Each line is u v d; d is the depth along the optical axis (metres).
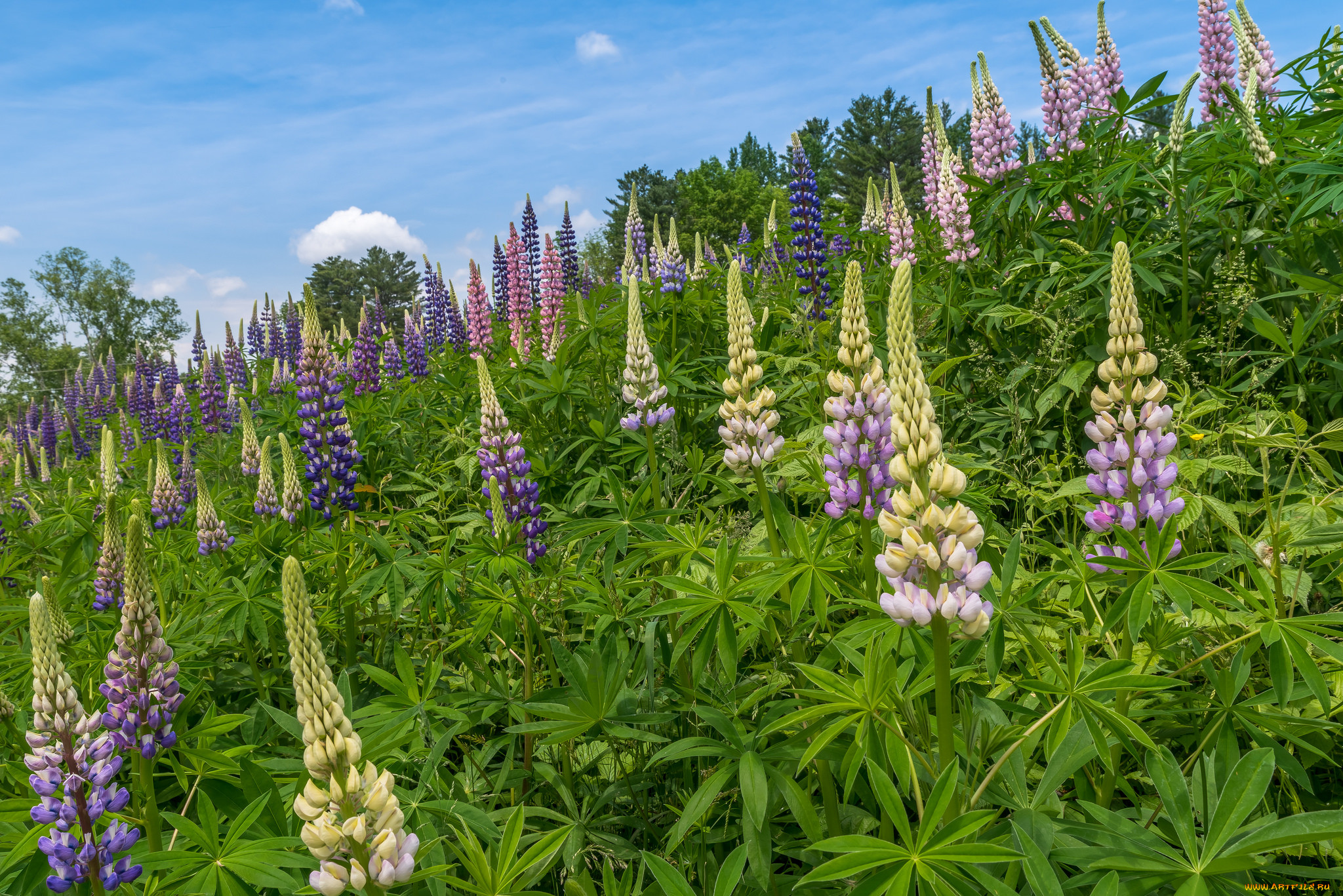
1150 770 2.48
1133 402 3.30
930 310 7.13
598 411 7.64
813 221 7.85
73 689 2.85
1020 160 8.66
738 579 4.57
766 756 3.03
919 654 3.27
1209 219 6.24
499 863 2.73
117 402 27.56
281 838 2.80
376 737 3.24
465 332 17.89
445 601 4.94
